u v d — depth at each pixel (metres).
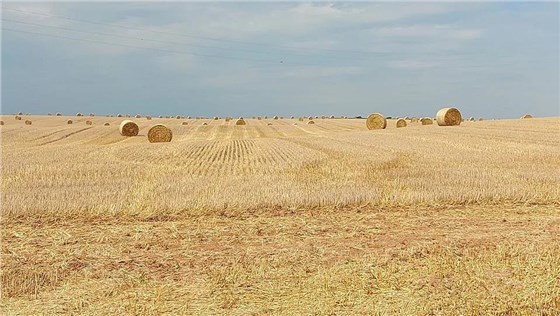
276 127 80.44
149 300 8.77
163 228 14.27
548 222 14.85
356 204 17.45
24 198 16.94
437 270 9.84
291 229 14.09
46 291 9.36
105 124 85.12
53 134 62.91
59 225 14.59
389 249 11.91
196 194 17.89
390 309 8.04
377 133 55.03
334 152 34.53
